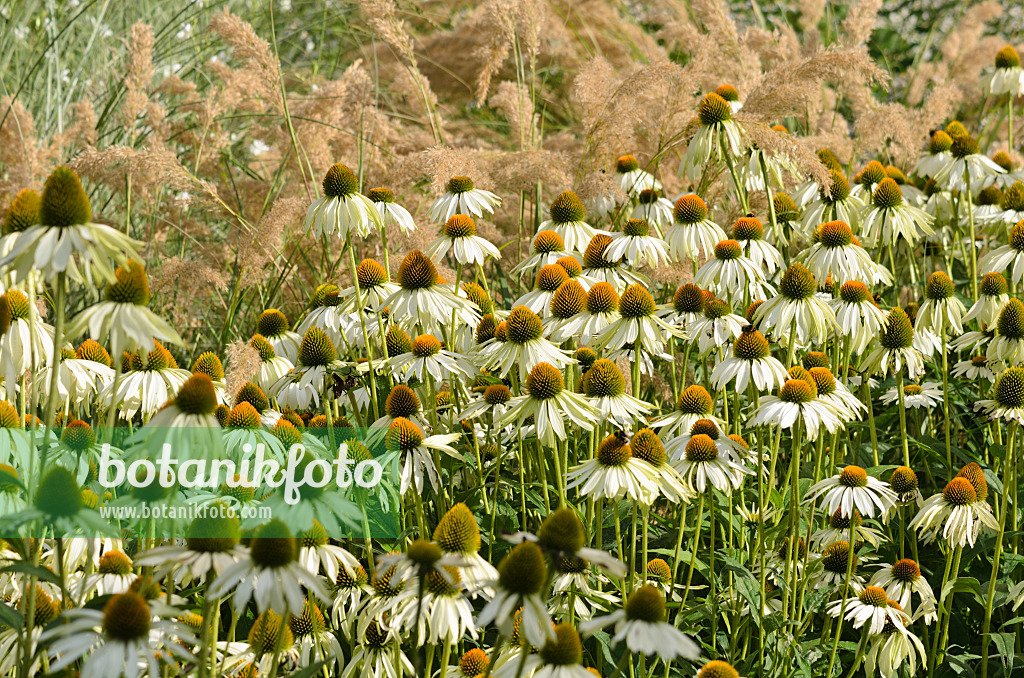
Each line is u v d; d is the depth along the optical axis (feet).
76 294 17.98
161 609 6.02
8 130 17.97
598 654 9.66
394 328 12.46
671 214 16.40
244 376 11.54
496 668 7.69
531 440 11.68
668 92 17.79
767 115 16.07
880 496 9.99
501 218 19.49
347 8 29.66
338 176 11.10
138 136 22.48
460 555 7.02
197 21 27.71
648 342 10.54
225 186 20.36
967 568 11.97
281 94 18.04
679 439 9.84
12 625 6.66
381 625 7.95
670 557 11.12
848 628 11.09
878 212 14.94
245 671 7.89
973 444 14.57
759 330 11.50
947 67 28.94
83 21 26.50
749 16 36.22
